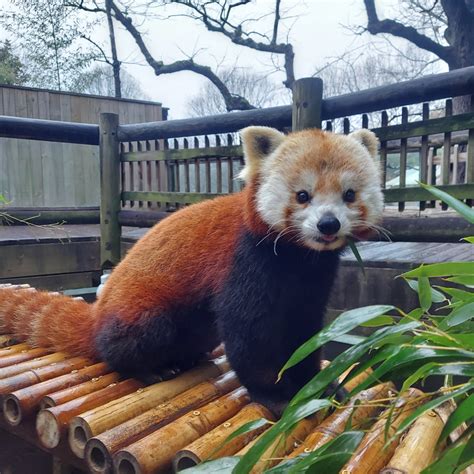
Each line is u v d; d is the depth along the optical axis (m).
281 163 0.56
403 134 0.85
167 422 0.50
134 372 0.62
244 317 0.54
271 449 0.42
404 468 0.38
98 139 1.30
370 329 0.81
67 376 0.59
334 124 1.16
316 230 0.52
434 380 0.74
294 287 0.56
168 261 0.62
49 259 1.35
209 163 1.15
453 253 1.00
